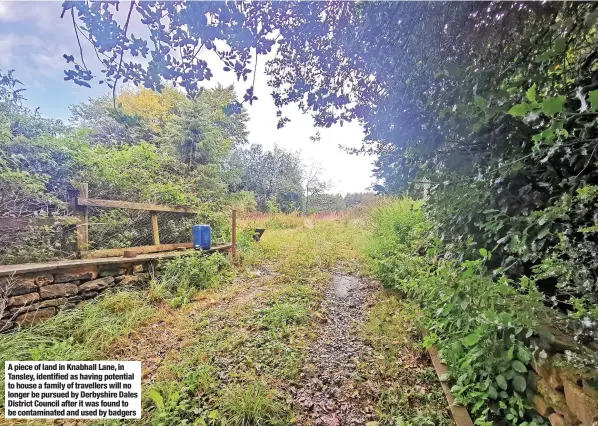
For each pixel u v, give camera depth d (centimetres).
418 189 221
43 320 256
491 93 126
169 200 505
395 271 340
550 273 112
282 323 276
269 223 1016
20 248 294
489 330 143
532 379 130
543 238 124
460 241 183
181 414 169
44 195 335
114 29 120
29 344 221
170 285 354
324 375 208
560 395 112
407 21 157
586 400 98
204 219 569
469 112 128
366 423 167
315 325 281
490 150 144
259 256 543
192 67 136
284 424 164
